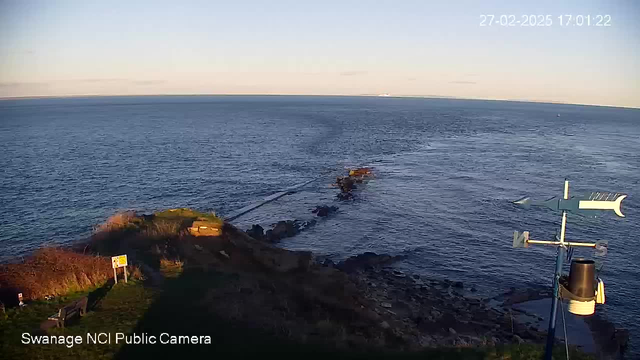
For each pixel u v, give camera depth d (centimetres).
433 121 16762
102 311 1570
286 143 9769
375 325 1814
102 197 5044
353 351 1398
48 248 2522
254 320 1566
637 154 8756
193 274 1978
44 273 1850
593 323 2480
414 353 1398
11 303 1614
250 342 1407
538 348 1443
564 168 7062
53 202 4772
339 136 11112
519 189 5666
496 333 2244
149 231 2581
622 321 2578
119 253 2262
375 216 4575
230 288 1841
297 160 7694
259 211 4734
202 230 2589
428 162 7606
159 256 2212
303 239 3900
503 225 4275
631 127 16712
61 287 1722
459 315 2452
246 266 2302
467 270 3266
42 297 1658
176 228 2675
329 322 1659
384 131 12519
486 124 15912
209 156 7906
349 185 5769
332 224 4322
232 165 7138
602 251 777
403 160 7800
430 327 2202
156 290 1770
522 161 7725
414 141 10369
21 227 3959
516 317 2520
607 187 5738
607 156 8406
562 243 791
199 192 5434
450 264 3372
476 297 2820
